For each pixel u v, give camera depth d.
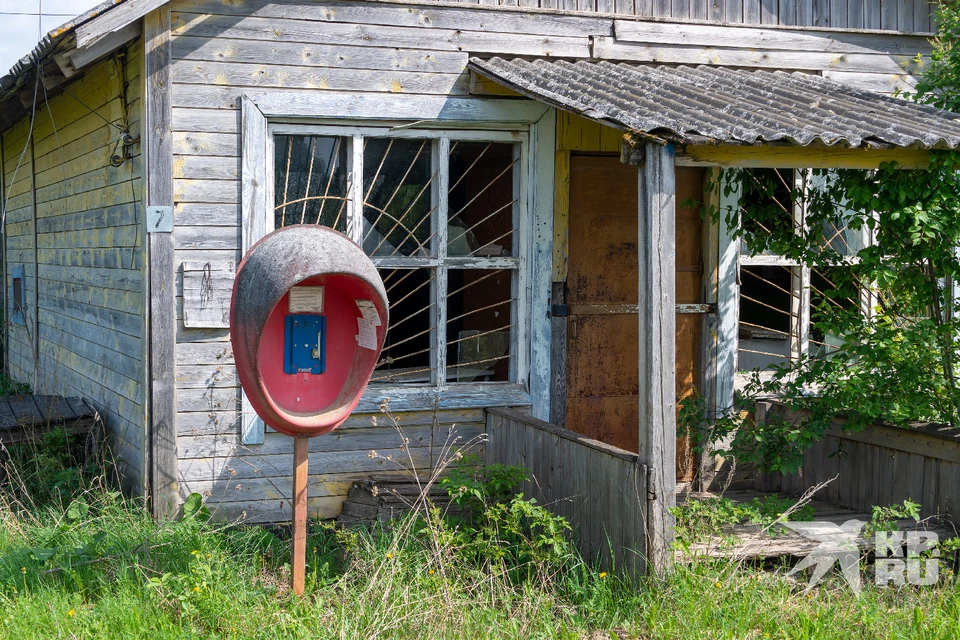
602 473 5.61
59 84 7.88
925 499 6.29
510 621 5.02
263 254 5.06
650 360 5.25
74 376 8.67
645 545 5.23
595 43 7.24
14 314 11.49
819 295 8.07
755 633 5.05
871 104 6.58
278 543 6.23
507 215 7.20
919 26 8.09
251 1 6.44
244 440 6.55
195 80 6.34
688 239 7.71
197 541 5.67
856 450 6.89
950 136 5.65
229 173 6.44
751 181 7.22
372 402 6.78
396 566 5.27
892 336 6.30
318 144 6.73
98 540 5.69
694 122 5.31
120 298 7.09
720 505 6.16
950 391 6.38
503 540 5.82
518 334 7.21
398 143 6.89
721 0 7.58
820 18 7.81
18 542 5.96
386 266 6.82
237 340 5.05
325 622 4.96
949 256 6.26
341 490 6.78
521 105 6.98
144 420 6.37
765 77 7.30
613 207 7.47
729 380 7.74
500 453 6.85
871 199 6.05
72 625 4.75
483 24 6.95
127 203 6.84
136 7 5.85
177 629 4.75
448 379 7.13
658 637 4.89
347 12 6.63
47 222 9.64
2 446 7.13
